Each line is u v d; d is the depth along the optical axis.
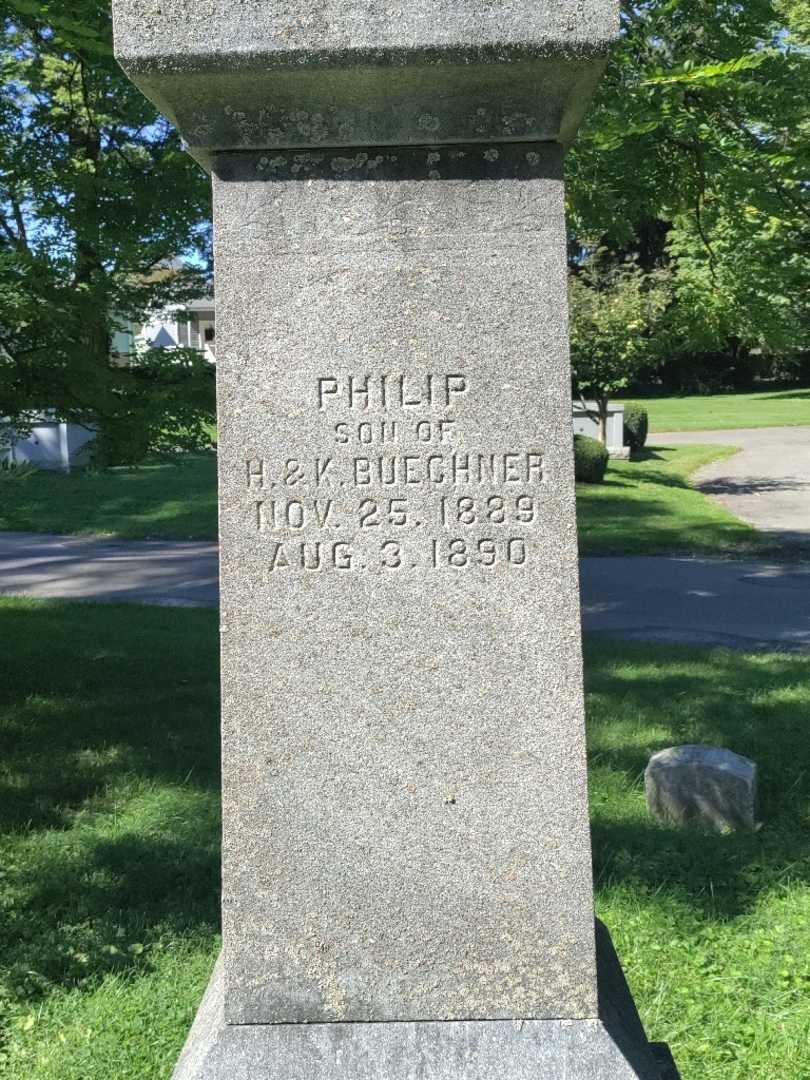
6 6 6.11
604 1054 2.70
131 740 7.34
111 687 8.67
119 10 2.41
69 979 4.28
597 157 8.20
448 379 2.61
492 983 2.76
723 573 14.38
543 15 2.38
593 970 2.75
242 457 2.64
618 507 19.72
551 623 2.66
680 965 4.34
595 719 7.66
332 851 2.73
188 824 5.84
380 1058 2.70
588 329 24.25
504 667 2.68
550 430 2.62
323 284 2.60
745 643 10.55
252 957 2.76
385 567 2.66
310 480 2.64
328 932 2.76
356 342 2.61
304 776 2.72
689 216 9.22
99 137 7.94
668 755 6.13
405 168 2.57
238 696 2.70
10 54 7.36
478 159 2.56
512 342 2.60
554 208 2.56
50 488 20.97
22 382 7.20
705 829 5.86
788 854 5.44
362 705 2.70
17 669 9.18
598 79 2.47
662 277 23.30
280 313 2.60
